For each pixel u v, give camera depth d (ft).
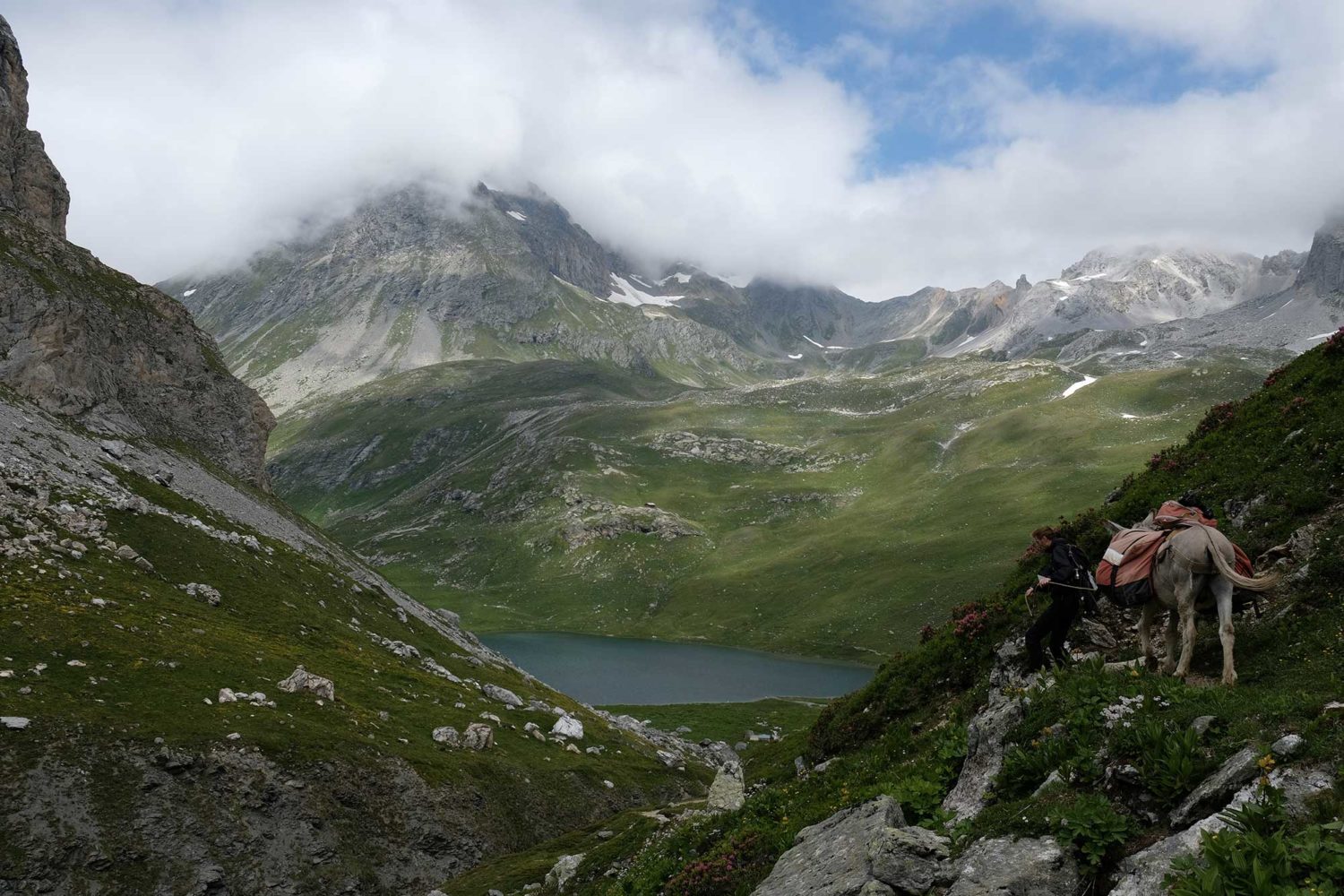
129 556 253.24
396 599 431.43
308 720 197.98
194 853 151.23
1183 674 40.98
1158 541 44.50
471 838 193.57
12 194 413.59
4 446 267.59
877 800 42.42
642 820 128.26
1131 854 28.53
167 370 429.38
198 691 189.67
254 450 469.16
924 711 76.54
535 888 124.36
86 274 413.59
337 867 167.43
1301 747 27.76
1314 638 41.16
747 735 417.08
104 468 307.99
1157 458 90.43
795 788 67.92
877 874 33.60
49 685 165.68
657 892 62.85
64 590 209.77
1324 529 53.31
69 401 334.65
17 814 136.67
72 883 135.95
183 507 324.60
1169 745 31.17
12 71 424.46
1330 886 21.36
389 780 191.52
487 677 348.38
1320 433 65.72
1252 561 57.98
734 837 59.31
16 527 230.07
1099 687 39.83
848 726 85.46
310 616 298.15
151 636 207.62
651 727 419.74
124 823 146.51
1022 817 32.65
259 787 167.94
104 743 154.92
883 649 647.15
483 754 231.50
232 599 275.18
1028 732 40.45
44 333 335.88
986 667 73.61
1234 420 84.12
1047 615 51.47
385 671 277.23
